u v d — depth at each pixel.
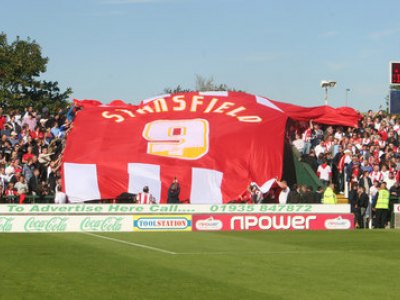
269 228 36.03
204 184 42.44
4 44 65.44
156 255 23.30
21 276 18.33
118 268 19.92
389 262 21.88
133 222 34.38
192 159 43.22
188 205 36.06
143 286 16.83
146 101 49.03
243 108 46.59
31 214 34.56
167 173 42.78
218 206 36.34
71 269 19.67
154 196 42.12
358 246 26.97
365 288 16.80
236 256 23.23
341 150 46.06
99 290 16.25
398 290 16.55
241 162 43.19
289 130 47.78
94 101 49.78
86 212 35.50
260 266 20.66
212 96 48.38
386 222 39.19
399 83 48.38
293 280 17.94
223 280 17.83
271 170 43.09
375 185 41.00
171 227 34.81
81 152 43.59
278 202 42.56
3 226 33.28
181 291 16.16
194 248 25.70
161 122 45.50
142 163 43.00
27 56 65.00
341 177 45.44
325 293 16.08
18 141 44.09
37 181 40.19
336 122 49.59
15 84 65.12
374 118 54.56
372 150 46.91
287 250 25.33
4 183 39.28
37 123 47.19
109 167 42.84
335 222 36.97
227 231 34.50
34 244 26.81
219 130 44.53
